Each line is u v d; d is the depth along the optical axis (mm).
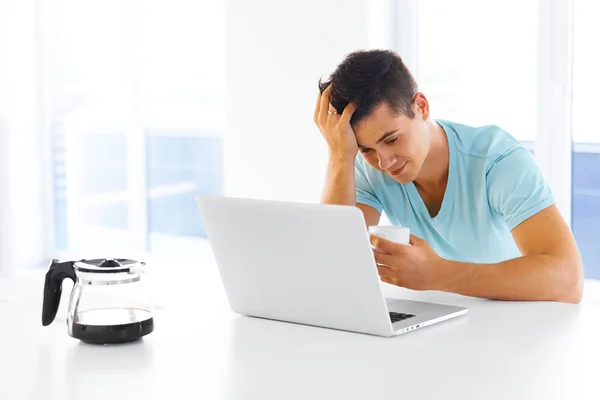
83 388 1211
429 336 1461
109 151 4855
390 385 1207
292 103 3859
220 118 4617
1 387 1218
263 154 3984
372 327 1470
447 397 1152
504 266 1700
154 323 1584
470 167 1968
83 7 4801
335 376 1252
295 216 1473
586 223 3303
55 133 4918
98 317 1436
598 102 3221
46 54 4867
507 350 1367
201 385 1219
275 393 1181
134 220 4809
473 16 3479
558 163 3287
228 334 1501
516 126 3410
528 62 3352
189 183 4734
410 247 1619
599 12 3172
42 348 1420
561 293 1723
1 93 4664
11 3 4691
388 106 1786
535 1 3311
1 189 4688
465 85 3535
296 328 1541
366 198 2123
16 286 1918
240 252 1584
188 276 2031
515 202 1855
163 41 4652
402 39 3674
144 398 1167
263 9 3895
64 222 4973
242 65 3994
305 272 1507
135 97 4715
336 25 3678
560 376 1233
